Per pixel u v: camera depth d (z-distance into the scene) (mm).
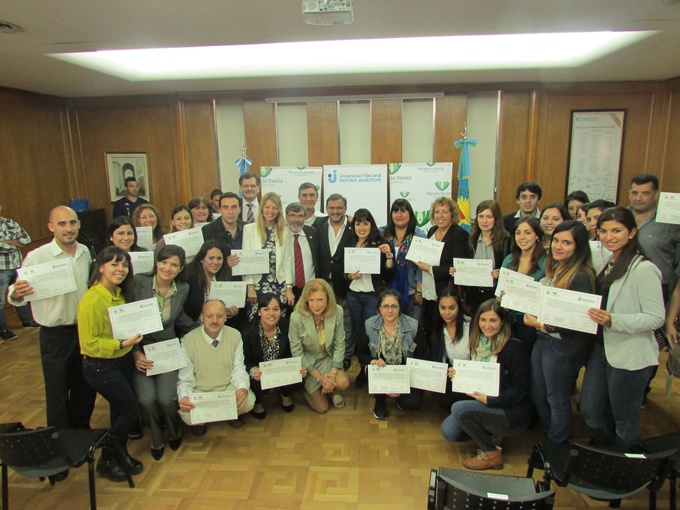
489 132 5609
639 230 2906
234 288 2984
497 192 5676
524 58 4695
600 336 2078
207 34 3186
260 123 5738
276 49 4777
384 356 2873
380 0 2574
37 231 5629
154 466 2465
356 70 4879
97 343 2184
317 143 5691
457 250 3098
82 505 2166
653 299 1896
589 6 2707
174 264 2516
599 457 1601
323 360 3043
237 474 2383
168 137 5961
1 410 3070
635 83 5309
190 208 4074
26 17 2812
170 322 2658
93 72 4594
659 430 2727
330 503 2154
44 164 5715
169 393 2539
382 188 5496
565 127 5504
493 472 2375
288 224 3391
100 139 6070
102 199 6242
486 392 2396
